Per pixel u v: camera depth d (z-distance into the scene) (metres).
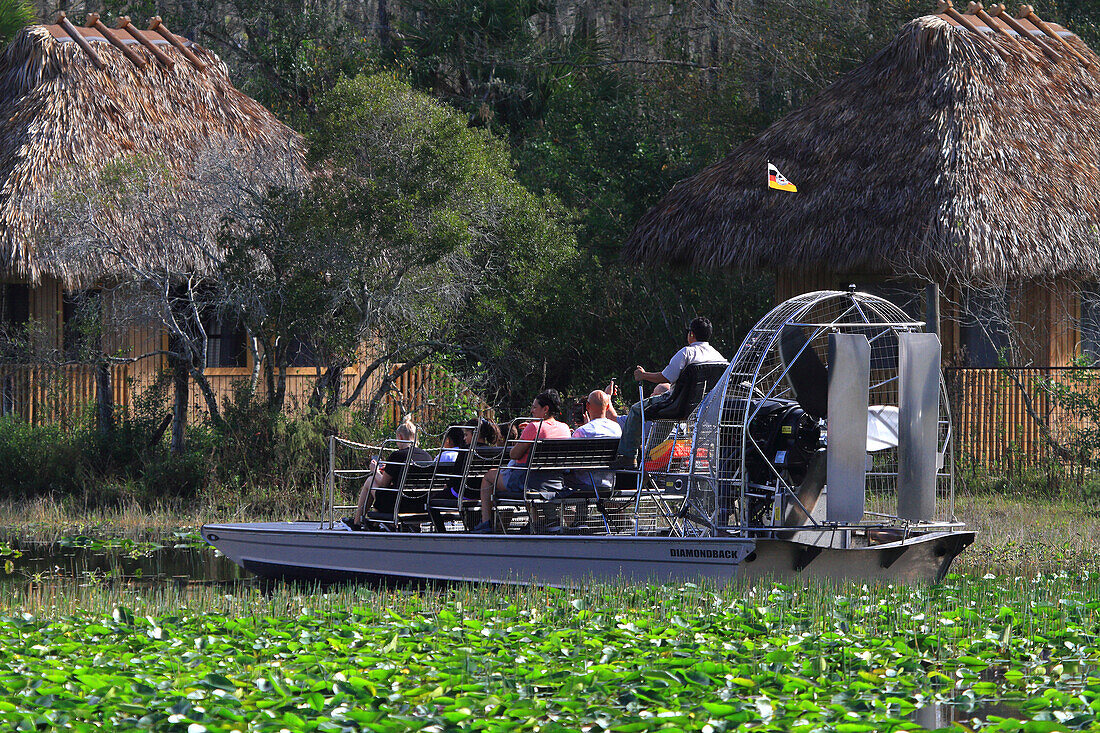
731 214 67.62
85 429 65.94
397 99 62.41
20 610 36.03
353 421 64.12
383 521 43.97
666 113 97.62
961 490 59.12
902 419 36.84
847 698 25.36
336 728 22.58
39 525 56.50
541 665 27.95
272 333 65.31
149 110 73.31
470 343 70.62
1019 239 59.97
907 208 61.38
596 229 85.31
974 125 63.59
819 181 66.00
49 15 124.00
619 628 31.48
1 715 22.77
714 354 39.56
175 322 63.81
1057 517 52.75
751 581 36.78
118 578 44.09
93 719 23.64
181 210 64.75
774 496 37.03
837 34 95.44
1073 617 33.53
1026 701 24.92
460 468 44.09
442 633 31.23
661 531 42.31
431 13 116.44
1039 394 60.84
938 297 59.06
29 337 66.38
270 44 113.12
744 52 100.44
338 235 60.69
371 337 66.31
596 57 119.62
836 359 35.62
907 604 35.03
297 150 77.12
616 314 83.62
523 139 112.50
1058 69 70.88
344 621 33.41
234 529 45.38
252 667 27.55
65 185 64.81
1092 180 65.00
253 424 63.53
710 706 23.55
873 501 48.34
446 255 63.72
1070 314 66.25
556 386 81.25
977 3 74.06
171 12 118.94
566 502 41.34
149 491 61.78
